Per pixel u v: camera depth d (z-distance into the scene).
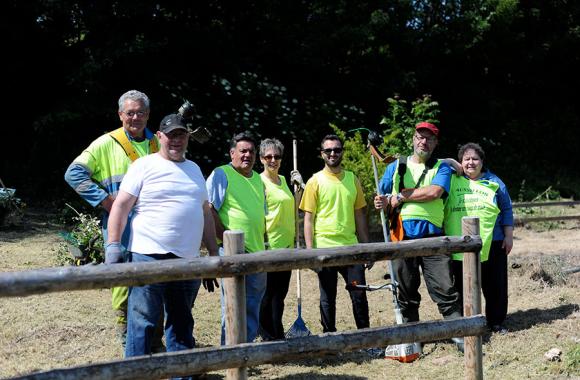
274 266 3.84
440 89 17.91
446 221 6.24
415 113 12.41
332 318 5.82
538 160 19.16
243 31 14.96
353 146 10.68
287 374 5.29
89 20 12.72
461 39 16.44
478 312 4.57
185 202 4.34
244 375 3.81
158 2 12.88
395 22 15.67
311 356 3.91
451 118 17.86
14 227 10.14
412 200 5.81
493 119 18.44
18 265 7.77
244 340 3.89
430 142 5.86
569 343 5.86
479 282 4.58
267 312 5.77
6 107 14.34
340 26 14.93
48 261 8.02
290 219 5.80
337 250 4.02
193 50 13.76
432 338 4.29
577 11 18.06
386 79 15.81
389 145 11.93
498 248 6.24
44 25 13.58
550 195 16.64
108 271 3.39
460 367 5.46
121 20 13.04
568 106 20.39
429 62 16.94
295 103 14.49
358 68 15.77
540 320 6.48
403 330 4.19
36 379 3.26
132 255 4.34
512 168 18.11
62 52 13.96
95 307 6.49
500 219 6.30
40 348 5.48
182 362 3.58
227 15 14.62
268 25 14.86
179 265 3.58
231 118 13.45
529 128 19.56
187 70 13.93
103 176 4.95
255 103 13.78
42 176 13.28
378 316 6.92
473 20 16.20
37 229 10.15
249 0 14.38
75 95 13.80
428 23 16.67
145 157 4.40
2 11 13.12
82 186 4.82
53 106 13.65
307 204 5.82
